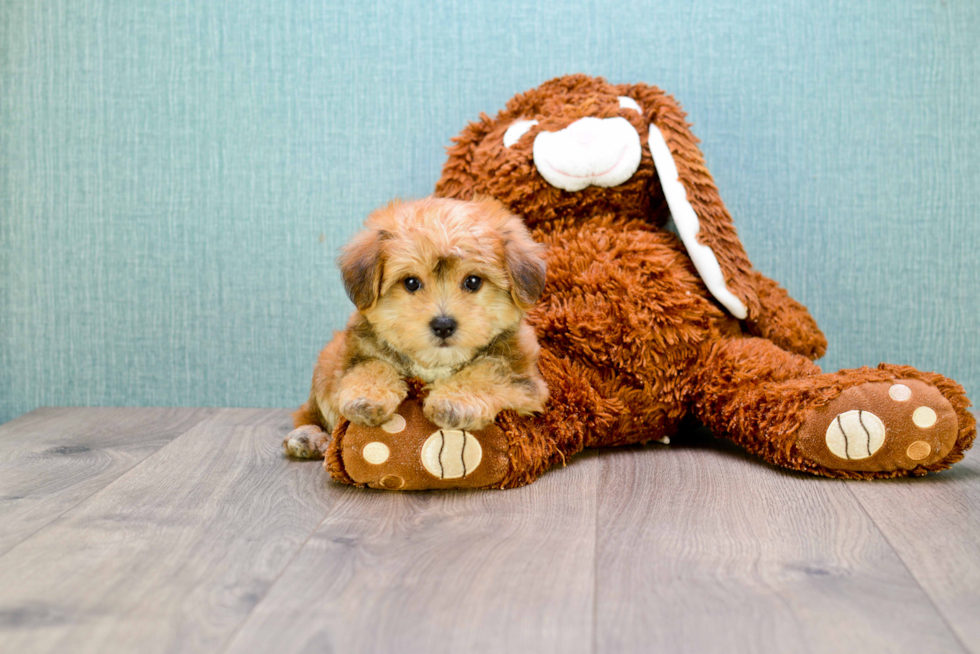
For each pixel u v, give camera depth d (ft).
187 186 8.34
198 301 8.46
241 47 8.20
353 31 8.17
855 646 3.33
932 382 5.68
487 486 5.57
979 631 3.45
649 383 6.53
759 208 8.14
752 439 6.08
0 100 8.29
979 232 8.07
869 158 8.05
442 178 7.39
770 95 8.04
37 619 3.56
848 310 8.21
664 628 3.49
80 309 8.51
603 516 4.97
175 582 3.97
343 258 5.44
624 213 7.04
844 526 4.75
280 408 8.53
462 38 8.14
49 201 8.39
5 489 5.58
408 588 3.89
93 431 7.40
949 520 4.84
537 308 6.59
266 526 4.80
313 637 3.40
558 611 3.64
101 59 8.23
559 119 6.89
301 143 8.29
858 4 7.91
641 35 8.06
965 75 7.93
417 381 5.54
